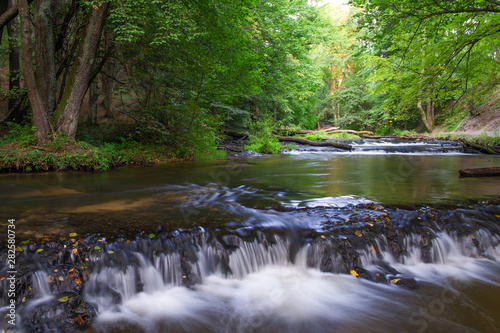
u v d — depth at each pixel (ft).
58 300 8.39
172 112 40.19
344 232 12.20
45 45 34.27
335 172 28.99
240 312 9.03
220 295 9.89
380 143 73.31
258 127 60.80
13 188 19.86
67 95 32.27
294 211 14.35
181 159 40.37
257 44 66.49
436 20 30.81
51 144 29.89
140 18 29.66
